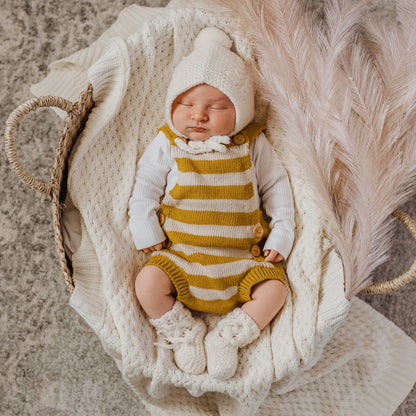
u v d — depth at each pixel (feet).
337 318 3.77
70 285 3.78
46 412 5.00
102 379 5.05
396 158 3.85
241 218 4.12
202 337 3.99
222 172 4.12
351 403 4.45
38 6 5.68
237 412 4.03
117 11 5.65
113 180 4.27
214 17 4.27
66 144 3.96
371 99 3.91
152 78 4.35
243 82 4.06
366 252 3.72
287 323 3.95
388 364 4.54
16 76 5.60
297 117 4.01
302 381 4.22
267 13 4.15
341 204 4.01
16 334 5.16
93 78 4.03
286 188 4.29
